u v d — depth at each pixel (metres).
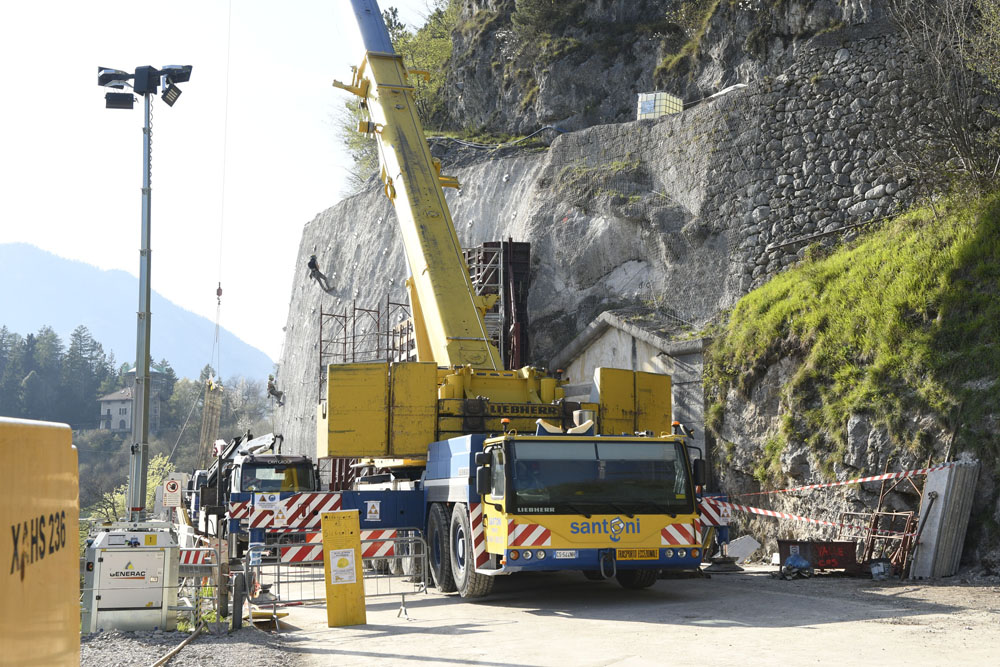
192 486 30.94
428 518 15.68
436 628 10.70
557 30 41.97
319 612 13.25
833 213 23.66
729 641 8.91
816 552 15.45
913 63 21.55
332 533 11.56
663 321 26.66
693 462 12.89
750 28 32.44
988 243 17.55
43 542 3.24
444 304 18.11
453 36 48.31
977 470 15.05
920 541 14.91
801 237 24.19
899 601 11.96
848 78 23.84
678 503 12.44
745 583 14.85
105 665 8.35
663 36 37.59
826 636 9.09
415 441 15.94
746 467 21.41
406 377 16.09
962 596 12.34
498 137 42.75
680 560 12.28
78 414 152.75
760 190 25.62
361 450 15.82
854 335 19.08
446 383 16.59
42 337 164.62
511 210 36.84
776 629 9.67
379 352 37.25
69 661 3.64
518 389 17.12
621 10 40.19
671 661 7.87
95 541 10.93
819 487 18.11
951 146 19.81
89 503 77.06
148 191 19.34
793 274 23.03
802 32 29.66
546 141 39.62
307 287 49.53
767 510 20.33
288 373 49.34
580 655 8.37
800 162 24.73
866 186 22.94
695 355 24.20
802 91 24.97
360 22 22.67
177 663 8.38
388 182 20.75
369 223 45.59
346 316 39.50
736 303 24.88
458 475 13.98
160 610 10.89
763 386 21.52
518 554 11.84
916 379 17.14
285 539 16.56
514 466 12.13
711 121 27.70
